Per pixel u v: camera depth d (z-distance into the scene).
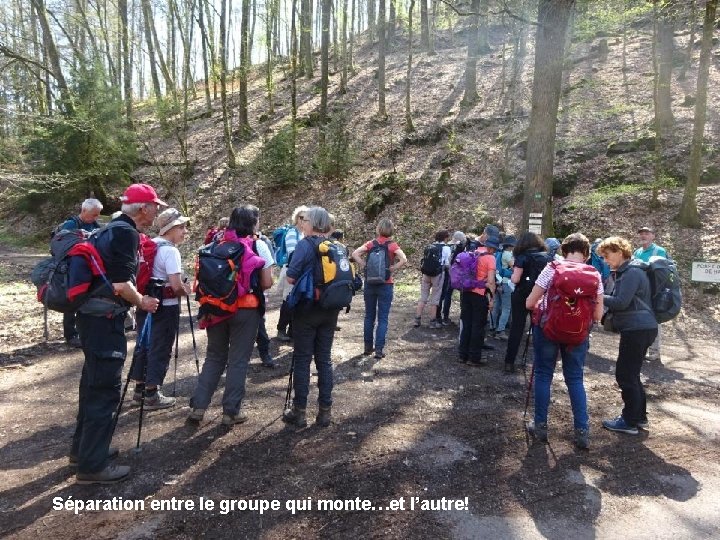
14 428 4.16
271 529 2.80
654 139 13.14
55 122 14.08
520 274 5.56
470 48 18.77
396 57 27.77
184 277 4.67
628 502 3.16
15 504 3.01
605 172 12.99
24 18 22.38
